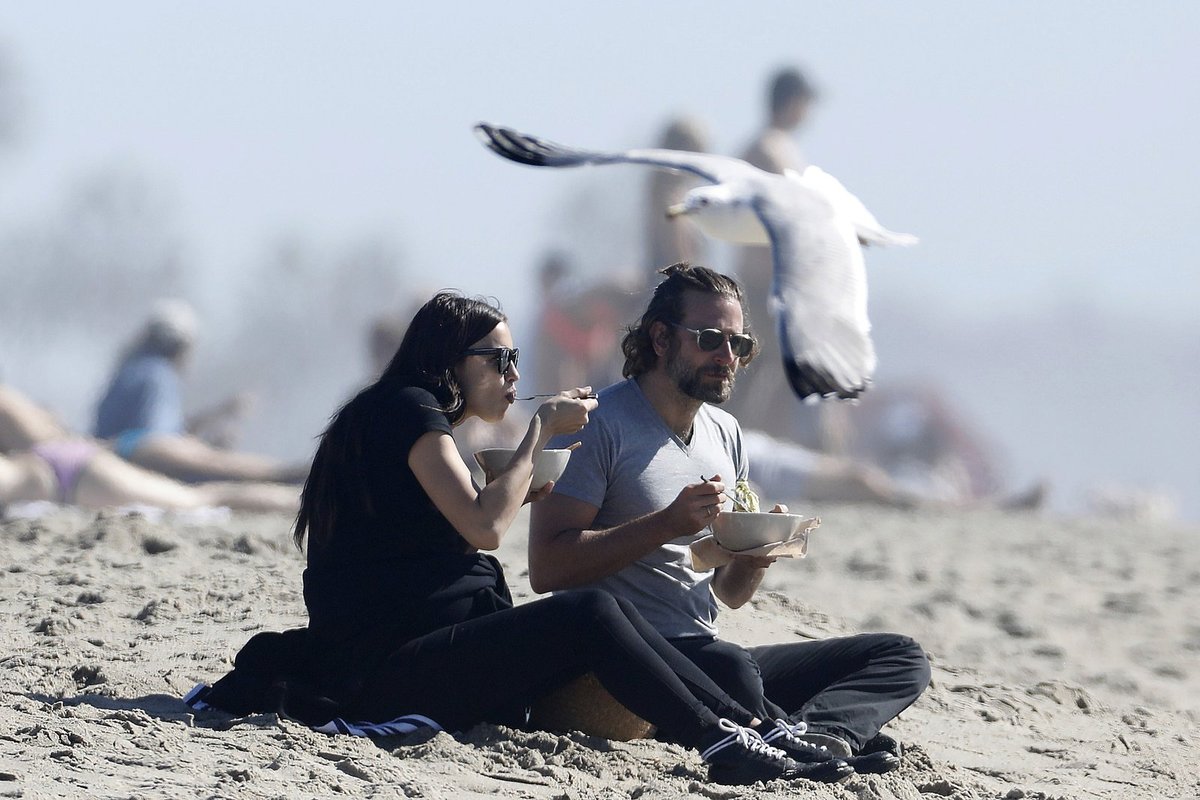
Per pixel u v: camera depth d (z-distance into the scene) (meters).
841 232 15.40
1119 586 35.84
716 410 19.53
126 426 40.16
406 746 17.14
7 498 35.31
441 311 18.11
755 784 16.80
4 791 14.54
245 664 18.03
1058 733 23.31
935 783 18.20
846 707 18.33
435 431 17.44
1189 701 26.89
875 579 33.72
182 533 29.83
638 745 18.47
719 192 15.52
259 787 15.27
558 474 17.86
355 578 17.62
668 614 18.33
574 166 16.58
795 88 49.50
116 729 16.89
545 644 17.06
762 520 17.78
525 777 16.69
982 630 30.03
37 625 22.59
